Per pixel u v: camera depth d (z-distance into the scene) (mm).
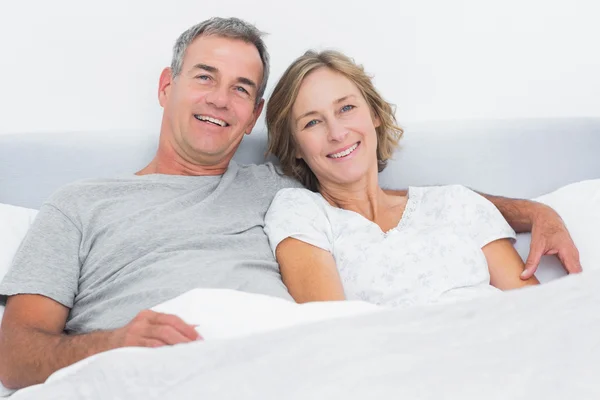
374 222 1696
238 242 1583
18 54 1989
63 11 2004
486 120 2031
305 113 1673
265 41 2127
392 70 2189
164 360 857
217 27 1765
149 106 2061
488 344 828
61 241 1504
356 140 1669
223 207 1657
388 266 1540
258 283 1484
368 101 1764
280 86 1729
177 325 1053
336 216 1656
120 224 1551
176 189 1675
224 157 1793
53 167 1809
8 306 1410
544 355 792
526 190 1990
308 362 800
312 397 738
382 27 2174
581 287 957
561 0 2227
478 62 2217
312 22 2148
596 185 1778
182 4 2066
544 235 1630
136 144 1870
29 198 1780
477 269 1561
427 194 1719
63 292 1447
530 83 2244
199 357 854
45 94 2008
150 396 840
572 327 849
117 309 1413
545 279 1660
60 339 1263
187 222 1578
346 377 763
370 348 826
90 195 1593
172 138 1761
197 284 1444
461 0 2189
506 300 932
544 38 2236
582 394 718
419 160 1971
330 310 1067
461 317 907
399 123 2012
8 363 1289
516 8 2215
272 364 803
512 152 2002
